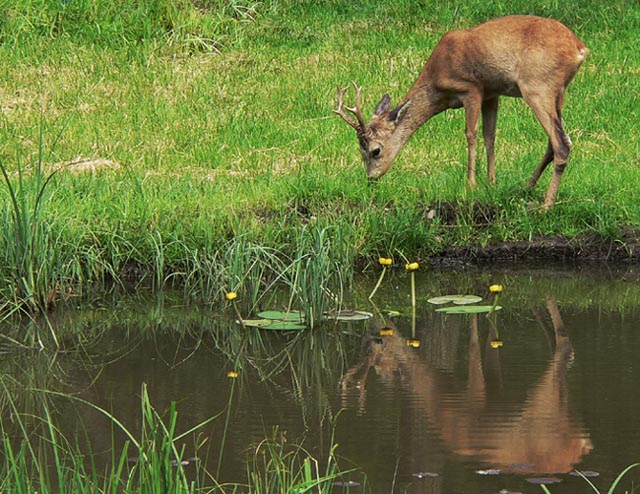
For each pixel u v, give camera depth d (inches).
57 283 485.7
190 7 891.4
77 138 682.2
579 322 447.8
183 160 650.2
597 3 916.6
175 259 510.6
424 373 392.8
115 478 292.4
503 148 658.2
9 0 868.0
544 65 540.1
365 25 902.4
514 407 355.9
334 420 347.9
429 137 680.4
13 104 745.0
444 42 565.6
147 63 818.8
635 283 506.9
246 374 397.7
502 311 466.6
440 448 323.3
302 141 677.9
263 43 872.9
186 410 358.9
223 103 753.0
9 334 446.6
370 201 559.2
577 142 663.8
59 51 831.7
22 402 370.3
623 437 329.1
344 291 498.0
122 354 421.1
